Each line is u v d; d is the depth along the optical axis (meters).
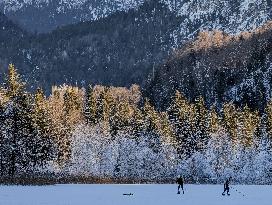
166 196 106.94
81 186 138.88
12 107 157.00
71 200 89.50
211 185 165.25
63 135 192.75
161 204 88.12
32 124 162.75
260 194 120.25
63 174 178.75
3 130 155.12
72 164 193.50
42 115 172.38
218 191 129.75
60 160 188.12
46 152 169.75
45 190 113.88
